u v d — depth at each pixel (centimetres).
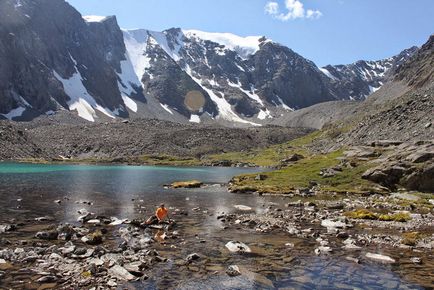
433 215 4012
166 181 8206
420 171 5972
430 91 13812
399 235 2942
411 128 11294
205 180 9088
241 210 4084
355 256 2305
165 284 1753
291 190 6072
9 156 15138
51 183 6675
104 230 2720
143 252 2219
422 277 1952
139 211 3828
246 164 17950
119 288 1677
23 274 1775
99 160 17862
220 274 1917
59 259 1994
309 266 2092
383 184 6325
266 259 2198
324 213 3944
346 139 14662
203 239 2627
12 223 2945
